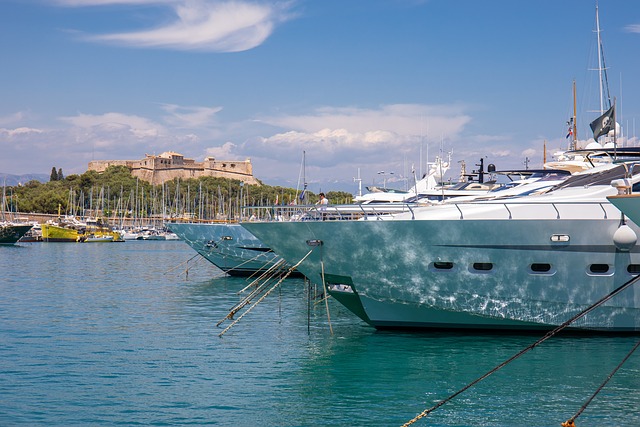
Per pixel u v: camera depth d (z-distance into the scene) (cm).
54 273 5041
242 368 1758
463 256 1912
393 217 2072
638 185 1939
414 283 1958
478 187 3791
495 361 1762
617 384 1565
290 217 2773
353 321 2475
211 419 1366
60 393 1545
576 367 1700
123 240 14350
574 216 1903
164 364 1816
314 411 1406
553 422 1335
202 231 4184
